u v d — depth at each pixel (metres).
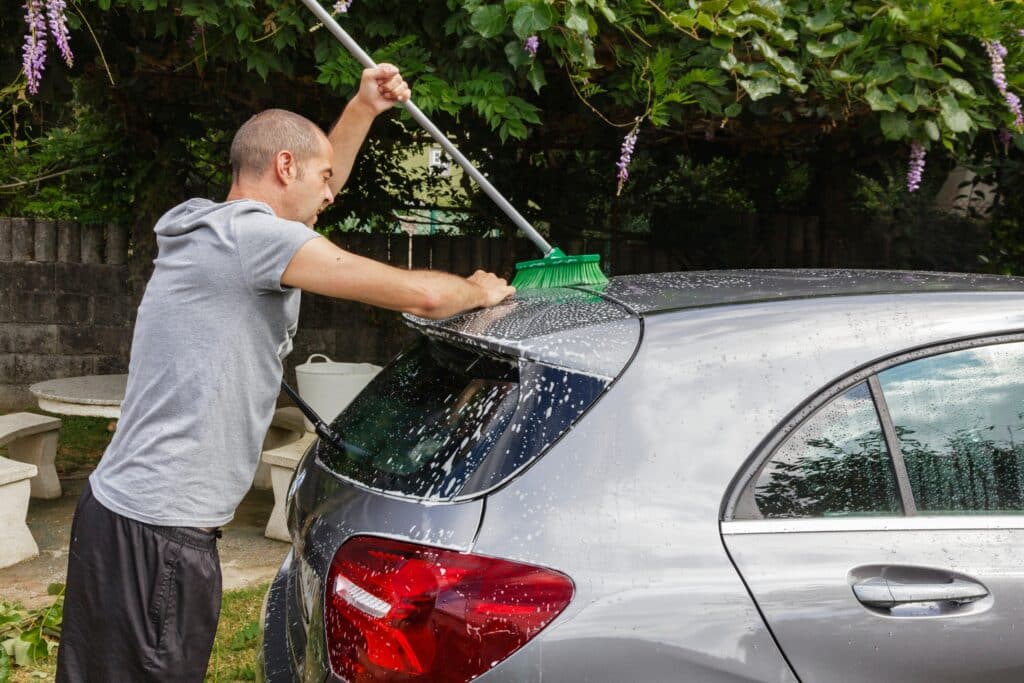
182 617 2.30
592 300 2.31
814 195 7.82
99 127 7.63
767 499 1.97
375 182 7.61
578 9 3.68
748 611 1.87
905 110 4.16
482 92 4.04
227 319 2.26
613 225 7.74
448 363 2.31
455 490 1.90
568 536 1.85
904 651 1.93
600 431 1.94
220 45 4.01
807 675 1.88
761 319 2.14
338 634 1.90
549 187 7.56
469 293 2.31
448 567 1.82
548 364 2.00
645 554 1.86
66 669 2.33
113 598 2.28
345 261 2.24
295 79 4.93
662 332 2.08
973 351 2.20
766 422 2.02
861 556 1.96
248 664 3.66
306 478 2.42
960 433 2.14
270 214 2.33
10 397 8.23
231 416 2.30
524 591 1.81
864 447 2.06
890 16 4.02
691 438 1.97
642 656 1.82
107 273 8.23
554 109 5.13
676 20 3.92
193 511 2.29
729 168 7.84
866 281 2.44
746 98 4.28
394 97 3.04
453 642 1.80
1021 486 2.14
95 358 8.27
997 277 2.56
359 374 5.36
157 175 7.08
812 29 4.08
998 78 4.06
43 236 8.14
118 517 2.27
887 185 7.23
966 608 1.97
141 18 4.11
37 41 3.64
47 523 5.29
